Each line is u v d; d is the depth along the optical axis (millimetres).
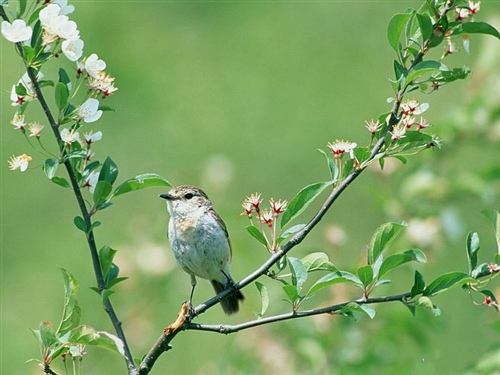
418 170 11672
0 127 18938
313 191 7156
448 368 12797
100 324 12219
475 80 11734
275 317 7086
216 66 20422
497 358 9289
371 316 6777
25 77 7148
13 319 16078
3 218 17891
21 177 18469
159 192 17375
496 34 7180
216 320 13805
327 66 20125
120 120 19406
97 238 17047
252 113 19469
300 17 21062
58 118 7195
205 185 13797
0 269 17328
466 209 14586
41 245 17438
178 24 21172
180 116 19469
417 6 20688
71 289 7094
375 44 20359
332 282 7012
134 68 20359
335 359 10594
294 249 12703
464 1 7188
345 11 21047
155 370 13617
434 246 10867
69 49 7082
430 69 6922
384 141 7219
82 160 7402
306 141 18922
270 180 18438
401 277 12930
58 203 18109
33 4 7242
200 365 13633
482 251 14477
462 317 13477
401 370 10500
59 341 6891
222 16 21438
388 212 11508
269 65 20328
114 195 7320
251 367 10773
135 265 12016
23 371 14945
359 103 19484
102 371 12227
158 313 12719
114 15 21375
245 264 12367
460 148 11844
